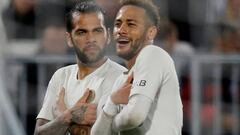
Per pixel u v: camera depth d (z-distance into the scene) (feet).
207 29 76.43
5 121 63.36
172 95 35.63
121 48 36.17
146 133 35.47
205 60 65.26
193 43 76.07
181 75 65.05
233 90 65.72
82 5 38.83
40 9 75.82
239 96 65.82
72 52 68.44
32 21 75.82
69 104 39.09
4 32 72.13
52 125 38.45
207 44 75.61
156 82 35.04
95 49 38.70
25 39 75.46
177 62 65.05
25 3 75.66
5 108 63.21
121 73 39.01
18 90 64.64
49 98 40.09
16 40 75.15
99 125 35.65
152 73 35.04
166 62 35.65
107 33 39.29
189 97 65.26
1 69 64.34
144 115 34.47
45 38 68.69
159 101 35.55
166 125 35.35
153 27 36.37
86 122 37.99
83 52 38.73
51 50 68.44
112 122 35.53
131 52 36.14
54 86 40.16
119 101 35.19
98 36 38.73
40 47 69.41
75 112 38.01
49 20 74.90
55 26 69.36
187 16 76.59
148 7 36.22
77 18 38.63
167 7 76.59
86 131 38.19
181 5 76.43
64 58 64.44
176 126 35.65
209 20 76.89
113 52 61.93
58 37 68.44
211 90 65.41
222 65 65.46
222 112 65.72
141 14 35.99
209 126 65.57
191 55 65.16
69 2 73.82
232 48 73.61
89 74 39.17
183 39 76.07
